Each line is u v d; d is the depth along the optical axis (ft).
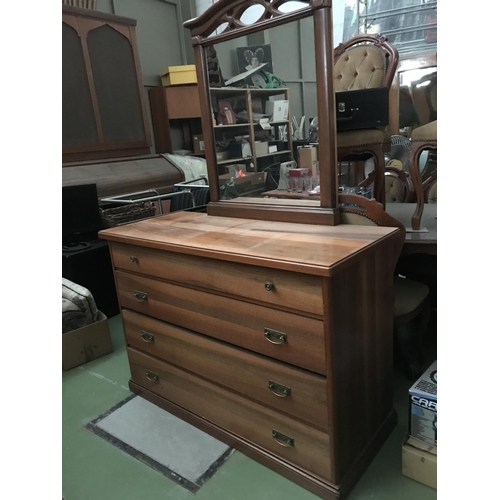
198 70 5.89
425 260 7.23
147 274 5.49
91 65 11.92
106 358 7.42
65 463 5.08
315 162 5.11
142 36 14.65
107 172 11.48
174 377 5.67
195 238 5.02
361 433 4.61
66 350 7.02
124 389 6.52
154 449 5.23
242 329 4.58
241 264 4.31
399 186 9.81
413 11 11.71
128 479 4.81
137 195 11.27
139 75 13.10
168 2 15.28
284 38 4.92
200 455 5.08
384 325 4.78
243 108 5.58
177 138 15.60
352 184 7.82
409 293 5.93
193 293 4.97
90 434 5.55
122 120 12.85
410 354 6.09
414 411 4.40
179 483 4.70
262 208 5.69
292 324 4.08
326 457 4.24
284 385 4.35
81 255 8.48
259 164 5.63
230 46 5.49
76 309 7.23
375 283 4.46
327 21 4.49
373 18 12.31
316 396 4.11
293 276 3.91
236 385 4.87
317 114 4.82
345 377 4.14
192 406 5.57
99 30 12.02
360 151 6.09
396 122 10.21
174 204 10.38
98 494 4.63
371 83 7.31
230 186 6.09
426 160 10.45
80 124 11.91
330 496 4.27
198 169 13.44
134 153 13.25
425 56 9.62
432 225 6.91
